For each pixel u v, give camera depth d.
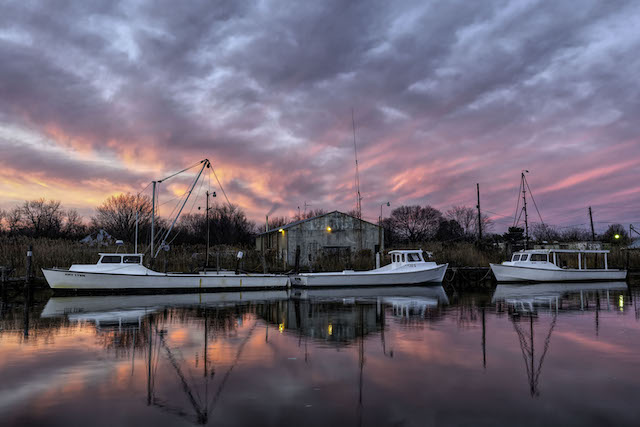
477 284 36.59
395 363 9.46
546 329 13.66
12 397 7.29
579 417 6.37
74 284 26.02
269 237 55.19
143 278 27.14
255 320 15.80
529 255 36.12
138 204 79.94
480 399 7.13
